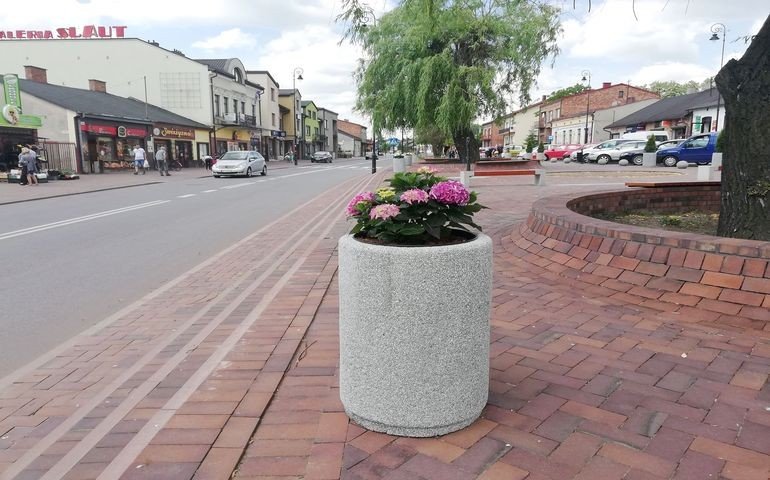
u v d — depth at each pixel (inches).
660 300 169.8
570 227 224.8
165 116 1517.0
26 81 1245.7
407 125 1078.4
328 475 85.2
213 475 85.9
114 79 1686.8
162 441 96.2
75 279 244.8
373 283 92.0
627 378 118.9
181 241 343.3
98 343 159.9
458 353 94.3
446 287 91.0
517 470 85.9
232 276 241.0
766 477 83.1
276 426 101.0
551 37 903.1
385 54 1024.9
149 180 978.1
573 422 100.4
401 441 95.0
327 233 349.7
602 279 191.8
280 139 2674.7
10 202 579.5
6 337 171.2
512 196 546.9
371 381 96.0
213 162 1542.8
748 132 197.2
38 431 107.0
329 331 154.2
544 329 151.4
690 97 1899.6
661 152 1212.5
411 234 93.2
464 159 1120.8
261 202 589.9
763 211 195.6
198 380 121.5
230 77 1877.5
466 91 938.7
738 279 161.5
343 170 1505.9
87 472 88.4
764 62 192.7
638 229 198.8
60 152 1101.7
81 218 454.3
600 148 1477.6
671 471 85.0
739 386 114.0
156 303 201.8
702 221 305.0
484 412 104.4
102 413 110.8
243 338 148.9
